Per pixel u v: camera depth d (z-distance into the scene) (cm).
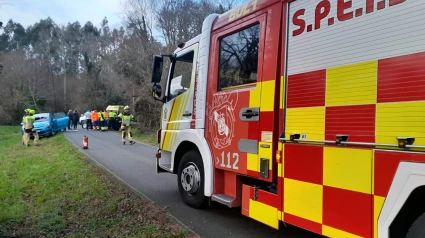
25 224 436
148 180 761
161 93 629
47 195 582
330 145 284
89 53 5678
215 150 448
